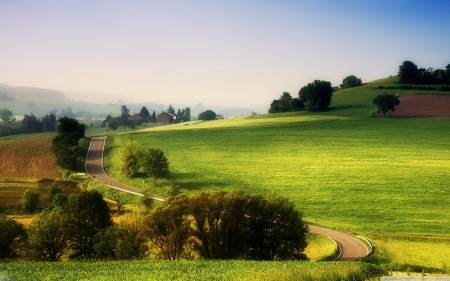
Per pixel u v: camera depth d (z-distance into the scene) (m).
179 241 54.69
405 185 101.50
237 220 58.66
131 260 49.84
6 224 54.94
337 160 126.94
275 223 59.81
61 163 129.00
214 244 57.91
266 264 41.22
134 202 97.94
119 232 55.75
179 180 114.06
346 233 74.00
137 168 118.56
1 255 54.59
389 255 59.28
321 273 31.39
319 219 83.62
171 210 54.91
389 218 82.12
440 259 56.91
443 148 135.25
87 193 66.62
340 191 99.88
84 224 64.31
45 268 41.62
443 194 94.56
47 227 54.88
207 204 57.50
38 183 107.31
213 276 34.81
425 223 78.31
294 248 59.91
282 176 114.12
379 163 121.12
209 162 131.38
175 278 35.47
